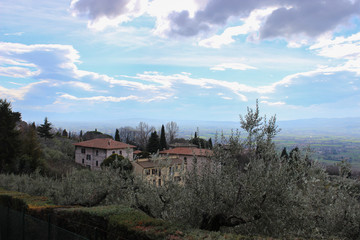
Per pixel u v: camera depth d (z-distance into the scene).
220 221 7.17
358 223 7.42
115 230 6.84
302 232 6.71
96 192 13.71
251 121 7.66
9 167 35.03
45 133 68.75
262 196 6.75
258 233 6.95
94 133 100.31
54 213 10.04
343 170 8.48
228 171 7.63
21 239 9.82
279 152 7.49
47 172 38.06
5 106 38.03
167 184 9.26
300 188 7.95
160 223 6.72
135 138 104.94
